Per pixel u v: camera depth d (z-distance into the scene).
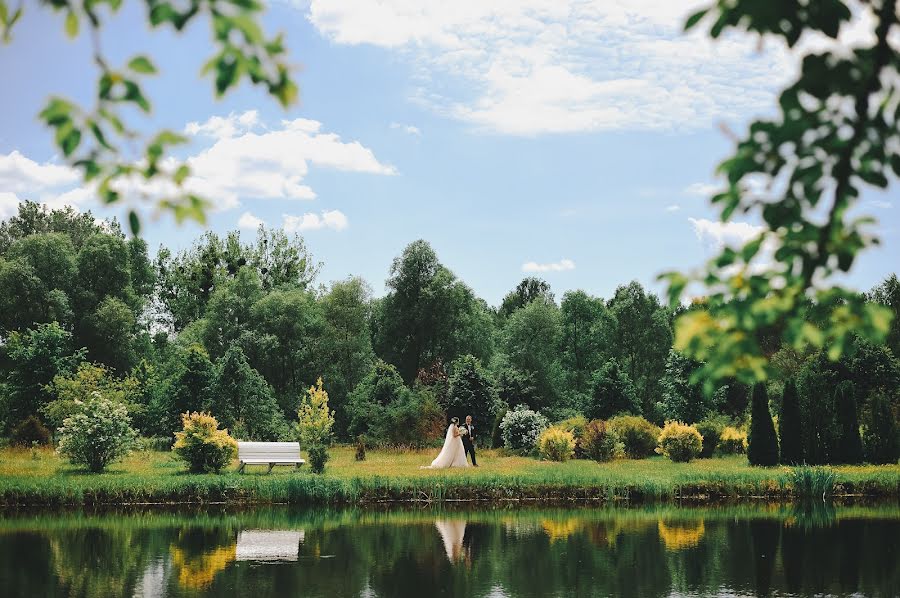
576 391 58.34
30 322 50.41
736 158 2.88
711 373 3.17
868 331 3.07
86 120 2.91
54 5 2.82
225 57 2.93
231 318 52.84
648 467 26.78
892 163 2.85
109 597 10.32
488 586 11.16
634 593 10.71
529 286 89.81
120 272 55.34
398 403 37.03
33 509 18.80
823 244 2.97
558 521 17.98
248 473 23.56
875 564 12.69
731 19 2.72
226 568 12.30
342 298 54.94
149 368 37.62
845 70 2.67
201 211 3.14
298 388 51.88
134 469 23.78
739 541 15.05
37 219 66.19
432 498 20.91
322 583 11.27
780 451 28.25
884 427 27.94
